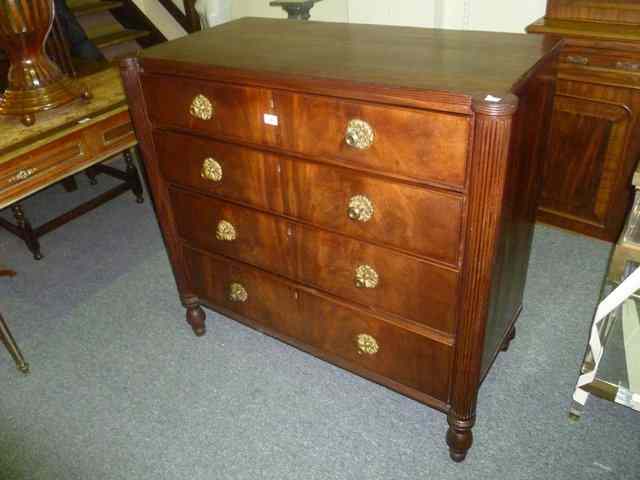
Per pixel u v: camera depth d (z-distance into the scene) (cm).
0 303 242
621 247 137
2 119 197
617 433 165
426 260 135
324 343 176
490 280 128
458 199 120
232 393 190
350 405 182
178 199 181
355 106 123
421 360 154
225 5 299
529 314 213
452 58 133
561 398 178
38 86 193
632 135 222
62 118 196
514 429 169
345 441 170
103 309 235
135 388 194
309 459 165
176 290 244
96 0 371
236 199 164
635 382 156
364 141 125
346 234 146
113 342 216
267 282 177
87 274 259
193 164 167
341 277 156
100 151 205
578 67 221
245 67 137
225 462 166
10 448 174
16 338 221
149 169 180
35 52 194
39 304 240
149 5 407
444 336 144
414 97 113
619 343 166
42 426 182
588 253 244
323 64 135
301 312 175
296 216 153
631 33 208
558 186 251
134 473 164
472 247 124
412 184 125
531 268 237
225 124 150
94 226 297
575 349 196
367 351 164
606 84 218
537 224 266
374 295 151
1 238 291
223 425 178
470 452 163
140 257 269
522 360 193
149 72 158
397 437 170
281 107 135
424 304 142
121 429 179
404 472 159
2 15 178
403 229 133
